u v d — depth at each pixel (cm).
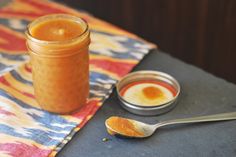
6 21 72
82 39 52
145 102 56
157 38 121
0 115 53
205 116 54
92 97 57
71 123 54
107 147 51
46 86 53
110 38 68
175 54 121
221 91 59
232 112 55
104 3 121
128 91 58
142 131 52
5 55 64
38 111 55
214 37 112
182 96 58
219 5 105
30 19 73
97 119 55
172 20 114
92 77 60
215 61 116
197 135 52
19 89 58
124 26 123
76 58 52
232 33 108
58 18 56
